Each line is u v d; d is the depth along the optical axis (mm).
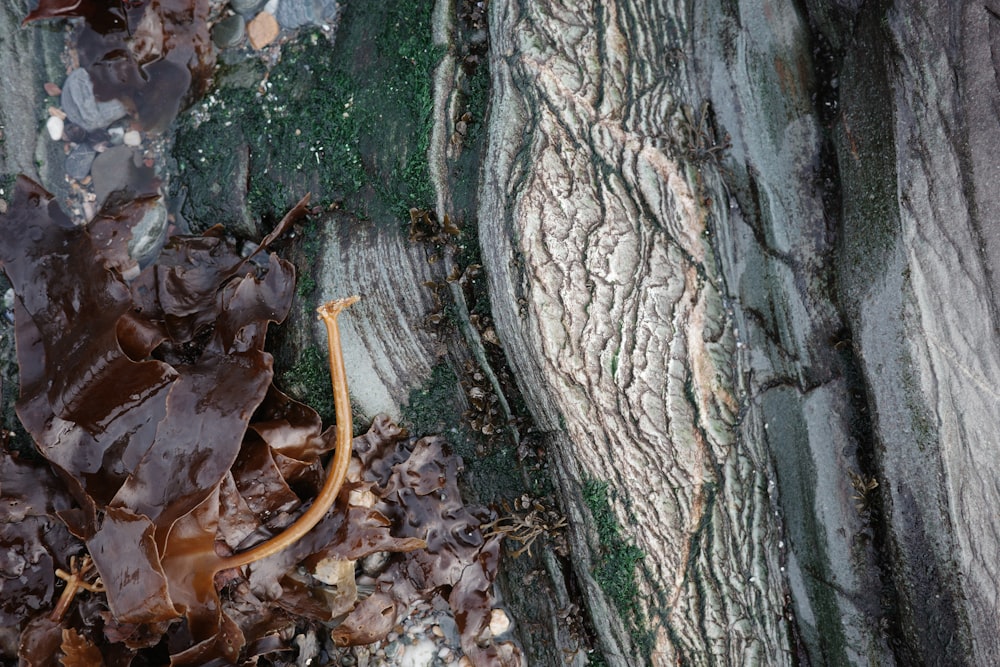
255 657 1594
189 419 1540
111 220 1646
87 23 1666
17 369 1644
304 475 1604
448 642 1689
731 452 1604
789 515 1621
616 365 1584
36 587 1580
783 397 1609
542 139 1591
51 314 1579
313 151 1693
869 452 1580
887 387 1553
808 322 1602
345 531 1604
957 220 1521
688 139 1597
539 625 1683
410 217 1651
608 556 1624
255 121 1705
